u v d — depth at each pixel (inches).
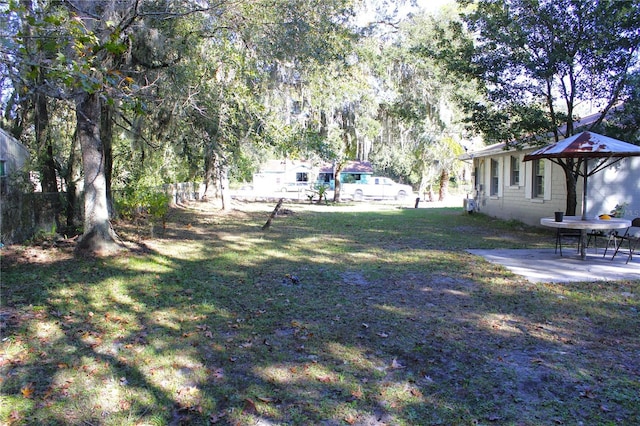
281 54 387.2
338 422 115.9
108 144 469.1
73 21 180.7
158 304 214.7
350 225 573.3
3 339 166.4
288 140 550.9
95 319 192.2
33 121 474.9
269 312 203.3
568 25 421.1
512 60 444.5
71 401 125.0
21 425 113.1
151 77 392.2
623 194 477.1
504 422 115.0
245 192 1561.3
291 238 446.9
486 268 294.7
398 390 131.9
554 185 524.4
